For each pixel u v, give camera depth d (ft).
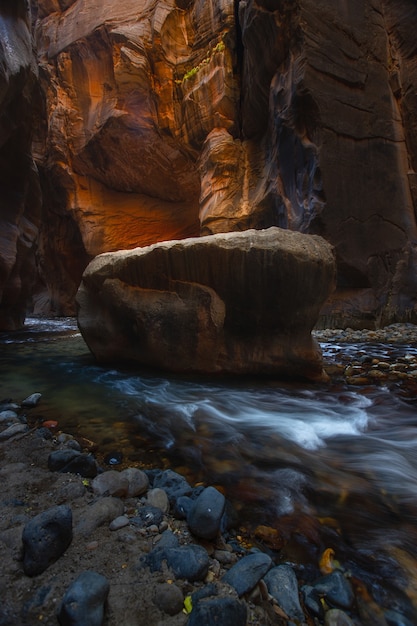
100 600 3.42
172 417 10.05
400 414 10.15
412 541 4.96
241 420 9.87
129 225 59.62
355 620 3.71
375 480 6.64
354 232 28.76
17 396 12.01
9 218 30.63
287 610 3.72
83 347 24.02
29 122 30.12
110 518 5.02
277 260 12.27
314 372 13.69
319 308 13.34
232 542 4.83
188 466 7.11
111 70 48.60
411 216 30.63
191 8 44.04
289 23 28.48
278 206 32.76
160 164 51.44
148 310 14.53
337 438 8.62
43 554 4.00
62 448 7.63
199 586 3.89
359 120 29.14
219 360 14.10
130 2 46.11
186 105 42.91
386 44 31.17
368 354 18.83
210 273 13.30
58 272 67.00
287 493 6.13
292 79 28.81
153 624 3.38
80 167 55.21
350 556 4.64
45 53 52.49
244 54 38.27
